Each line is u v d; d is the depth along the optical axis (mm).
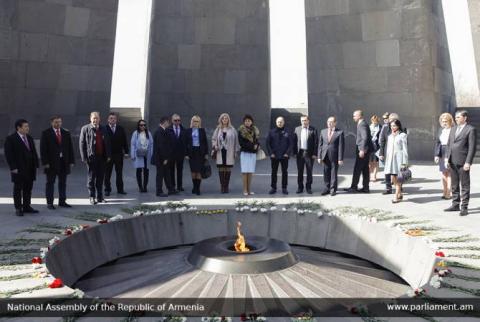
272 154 11094
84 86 16609
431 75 17016
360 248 8383
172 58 18531
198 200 10367
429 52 16938
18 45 15531
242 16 18672
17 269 5785
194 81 18578
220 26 18547
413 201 10219
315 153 11227
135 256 8438
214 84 18641
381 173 14586
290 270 7004
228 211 9406
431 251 6621
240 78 18672
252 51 18719
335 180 10945
